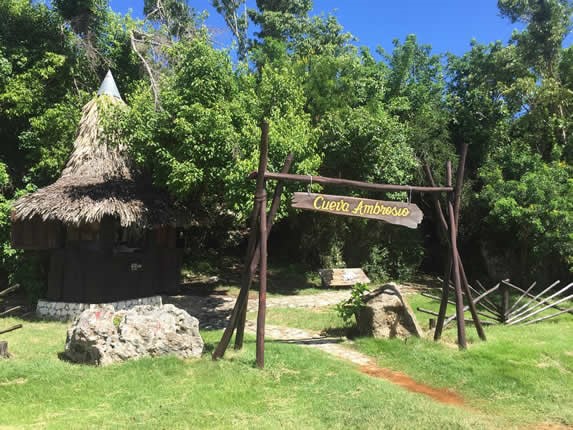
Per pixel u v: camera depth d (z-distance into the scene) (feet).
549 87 53.93
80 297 35.17
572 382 20.33
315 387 19.07
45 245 35.99
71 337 22.39
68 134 46.91
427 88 66.44
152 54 58.08
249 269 22.77
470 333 27.66
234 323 22.54
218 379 19.52
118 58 59.93
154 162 36.17
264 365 21.16
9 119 50.47
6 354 22.86
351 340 28.02
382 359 24.03
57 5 57.06
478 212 54.44
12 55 49.52
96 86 57.11
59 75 52.90
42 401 17.39
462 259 60.75
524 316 33.09
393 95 63.26
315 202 23.58
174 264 45.37
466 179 55.31
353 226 54.80
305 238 56.70
